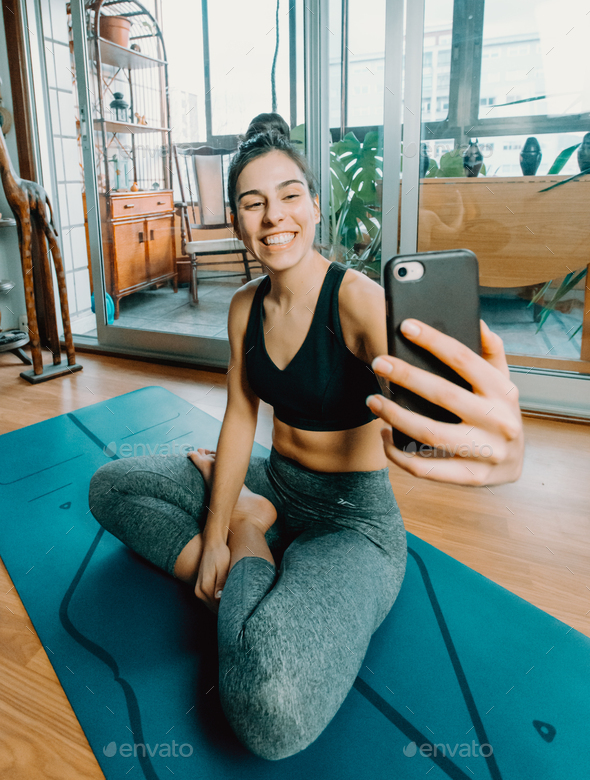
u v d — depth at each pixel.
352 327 0.82
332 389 0.86
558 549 1.27
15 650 0.99
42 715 0.86
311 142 2.48
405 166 2.03
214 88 2.88
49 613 1.07
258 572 0.85
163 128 3.17
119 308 3.03
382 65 2.33
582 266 1.96
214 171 3.09
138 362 2.77
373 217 2.48
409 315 0.61
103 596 1.12
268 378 0.91
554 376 2.00
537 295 2.12
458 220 2.07
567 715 0.83
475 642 0.98
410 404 0.62
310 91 2.43
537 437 1.86
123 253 3.00
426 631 1.00
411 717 0.83
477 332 0.62
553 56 1.83
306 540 0.93
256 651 0.68
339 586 0.79
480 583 1.14
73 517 1.41
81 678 0.92
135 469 1.12
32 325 2.43
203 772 0.76
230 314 0.99
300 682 0.68
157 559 1.06
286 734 0.68
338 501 0.96
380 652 0.95
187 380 2.48
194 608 1.08
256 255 0.83
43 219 2.42
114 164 3.30
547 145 1.91
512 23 1.85
